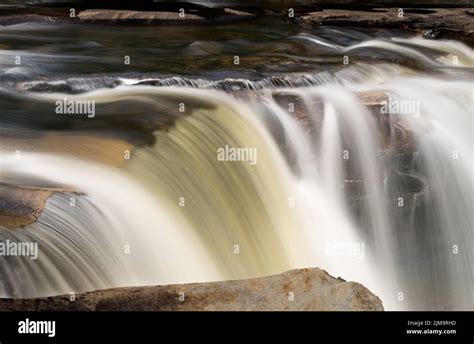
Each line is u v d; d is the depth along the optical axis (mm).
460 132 14078
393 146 13328
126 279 8969
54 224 8500
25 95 12750
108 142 10703
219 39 18250
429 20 21844
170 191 10336
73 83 13047
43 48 16281
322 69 15070
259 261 10766
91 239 8797
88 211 8977
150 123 11477
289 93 13414
